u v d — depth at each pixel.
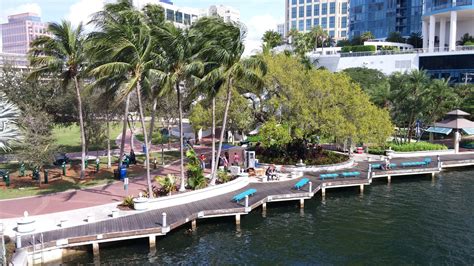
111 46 27.05
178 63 30.78
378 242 26.48
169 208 29.11
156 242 25.78
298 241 26.55
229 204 30.33
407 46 108.00
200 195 32.00
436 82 60.72
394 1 127.19
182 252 24.53
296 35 102.81
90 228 24.61
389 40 117.06
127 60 28.12
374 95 60.78
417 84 58.41
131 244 25.22
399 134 64.56
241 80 36.06
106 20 31.44
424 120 61.94
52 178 37.56
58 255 22.72
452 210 33.28
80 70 36.72
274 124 42.53
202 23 31.95
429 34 94.44
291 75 44.09
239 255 24.23
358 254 24.56
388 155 52.53
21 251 21.38
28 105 37.97
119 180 37.19
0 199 30.62
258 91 38.22
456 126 55.22
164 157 50.31
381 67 86.88
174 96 49.28
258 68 34.56
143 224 25.48
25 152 33.97
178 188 33.12
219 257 23.91
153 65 30.02
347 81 44.91
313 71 45.88
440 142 65.44
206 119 47.72
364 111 43.62
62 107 43.62
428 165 46.56
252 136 60.75
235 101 46.50
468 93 68.75
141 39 28.28
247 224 29.73
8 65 43.91
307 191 34.47
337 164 44.41
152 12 35.44
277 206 34.25
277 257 24.03
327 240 26.77
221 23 32.00
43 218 26.34
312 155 46.53
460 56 78.44
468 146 60.31
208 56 31.61
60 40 35.38
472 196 37.69
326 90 42.59
